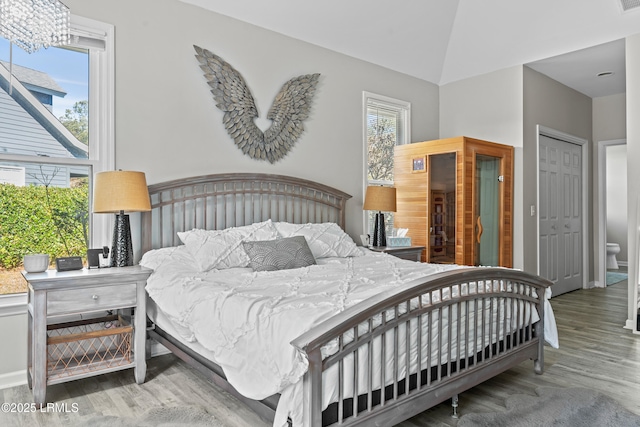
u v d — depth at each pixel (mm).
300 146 4059
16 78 2721
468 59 4957
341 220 4309
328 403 1559
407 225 4648
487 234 4387
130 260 2779
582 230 5887
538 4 4098
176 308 2314
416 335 1911
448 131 5406
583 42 4180
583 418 2072
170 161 3268
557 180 5375
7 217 2686
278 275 2607
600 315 4363
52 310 2283
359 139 4562
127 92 3068
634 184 3908
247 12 3613
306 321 1633
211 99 3479
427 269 2824
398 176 4762
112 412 2195
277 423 1521
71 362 2541
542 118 4980
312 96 4141
